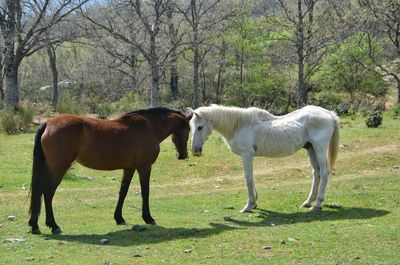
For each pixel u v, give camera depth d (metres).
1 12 33.59
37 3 32.03
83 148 9.17
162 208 11.76
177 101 39.22
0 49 32.12
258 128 10.98
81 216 10.84
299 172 16.89
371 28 39.41
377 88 42.78
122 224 9.98
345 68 42.31
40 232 9.29
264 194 13.20
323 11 36.72
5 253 7.88
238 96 43.38
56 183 9.09
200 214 11.01
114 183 15.23
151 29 29.81
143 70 41.00
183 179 16.36
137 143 9.56
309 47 35.03
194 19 33.91
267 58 42.22
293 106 41.91
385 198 11.93
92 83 45.81
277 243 8.20
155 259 7.51
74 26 32.66
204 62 42.53
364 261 7.25
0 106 33.03
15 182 14.71
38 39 31.77
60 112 30.95
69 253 7.87
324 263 7.20
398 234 8.48
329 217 10.34
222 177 16.58
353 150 19.86
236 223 10.00
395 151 19.23
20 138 23.06
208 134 10.69
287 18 35.03
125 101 37.81
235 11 34.34
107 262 7.37
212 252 7.82
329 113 11.39
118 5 29.91
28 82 54.81
